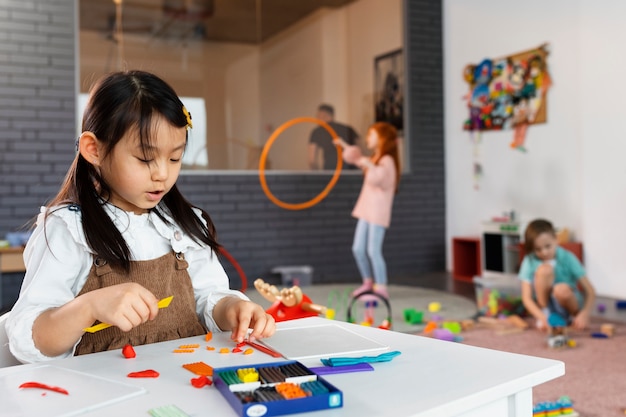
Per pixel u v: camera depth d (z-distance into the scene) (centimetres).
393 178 425
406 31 538
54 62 433
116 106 87
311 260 510
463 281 489
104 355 78
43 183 429
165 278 101
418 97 543
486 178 507
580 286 333
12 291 418
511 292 337
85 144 90
